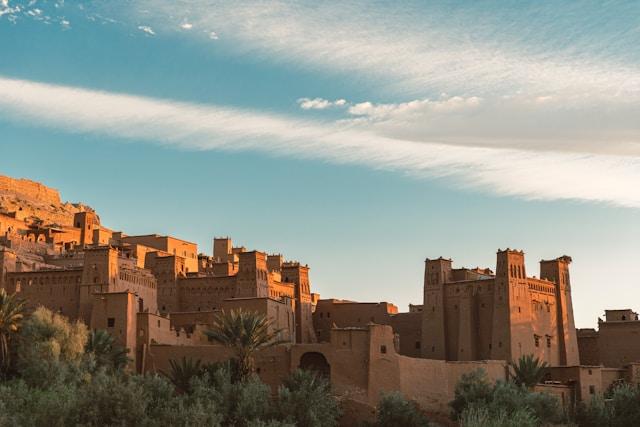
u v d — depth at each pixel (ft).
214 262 476.54
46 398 260.21
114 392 256.73
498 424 272.10
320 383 302.66
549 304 413.80
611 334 418.10
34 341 304.71
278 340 336.49
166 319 347.77
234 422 275.39
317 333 448.24
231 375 306.14
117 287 367.04
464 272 422.82
